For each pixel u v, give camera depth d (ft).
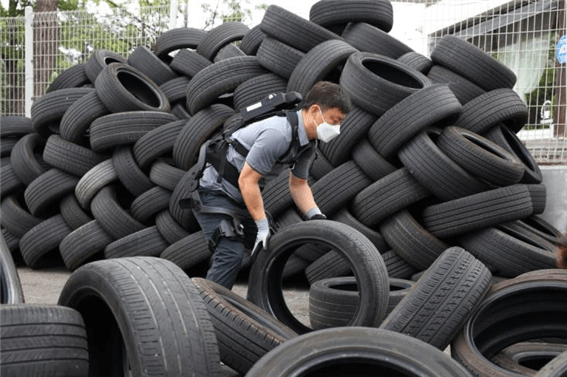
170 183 21.01
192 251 20.10
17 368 7.17
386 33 22.81
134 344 7.36
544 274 11.22
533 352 11.09
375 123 19.21
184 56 25.38
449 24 26.76
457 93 21.33
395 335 7.87
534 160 22.89
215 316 10.44
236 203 12.71
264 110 12.41
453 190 18.49
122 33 32.42
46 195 22.70
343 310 14.06
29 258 22.82
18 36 33.14
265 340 10.34
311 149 12.98
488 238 18.34
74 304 8.79
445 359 7.56
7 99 33.14
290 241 13.05
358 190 19.40
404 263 18.86
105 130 21.83
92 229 21.68
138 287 7.79
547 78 24.76
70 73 26.25
